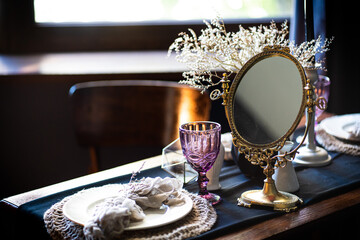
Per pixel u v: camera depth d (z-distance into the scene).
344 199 1.14
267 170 1.12
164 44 2.53
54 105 2.50
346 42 2.00
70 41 2.54
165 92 1.81
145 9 2.50
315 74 1.35
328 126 1.55
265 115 1.11
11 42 2.55
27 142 2.55
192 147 1.10
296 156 1.38
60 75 2.17
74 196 1.10
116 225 0.93
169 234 0.94
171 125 1.79
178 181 1.14
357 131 1.43
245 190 1.20
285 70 1.09
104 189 1.15
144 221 0.98
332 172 1.30
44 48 2.56
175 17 2.51
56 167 2.58
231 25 2.46
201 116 1.75
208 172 1.19
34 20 2.53
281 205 1.08
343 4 1.97
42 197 1.18
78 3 2.51
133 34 2.52
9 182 2.59
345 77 2.04
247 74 1.12
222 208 1.10
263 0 2.45
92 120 1.83
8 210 1.17
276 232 0.99
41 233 1.07
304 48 1.26
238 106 1.14
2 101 2.49
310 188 1.20
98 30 2.53
